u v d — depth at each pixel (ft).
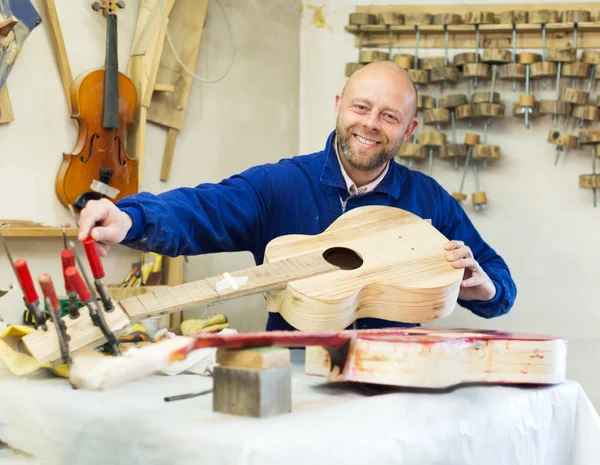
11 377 5.00
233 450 3.44
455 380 4.75
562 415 5.47
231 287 5.37
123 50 9.78
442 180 12.41
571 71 11.67
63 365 4.88
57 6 8.96
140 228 5.67
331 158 7.91
